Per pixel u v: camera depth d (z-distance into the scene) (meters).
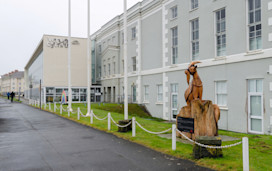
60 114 20.34
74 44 37.72
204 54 17.25
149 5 24.70
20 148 8.45
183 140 9.16
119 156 7.34
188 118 9.10
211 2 16.64
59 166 6.45
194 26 18.53
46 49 35.81
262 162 6.46
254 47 13.94
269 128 12.70
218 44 16.38
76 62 37.66
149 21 24.80
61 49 36.75
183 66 19.25
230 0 15.27
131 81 28.28
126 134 10.58
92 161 6.87
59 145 8.88
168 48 21.25
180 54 19.69
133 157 7.21
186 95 9.72
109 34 35.31
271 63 12.76
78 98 37.34
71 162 6.79
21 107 30.70
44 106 29.11
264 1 13.25
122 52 31.66
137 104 25.88
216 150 6.75
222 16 16.08
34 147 8.59
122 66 31.69
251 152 7.52
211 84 16.62
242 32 14.45
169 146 8.22
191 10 18.48
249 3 14.26
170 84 21.08
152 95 24.02
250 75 13.89
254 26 13.93
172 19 20.66
